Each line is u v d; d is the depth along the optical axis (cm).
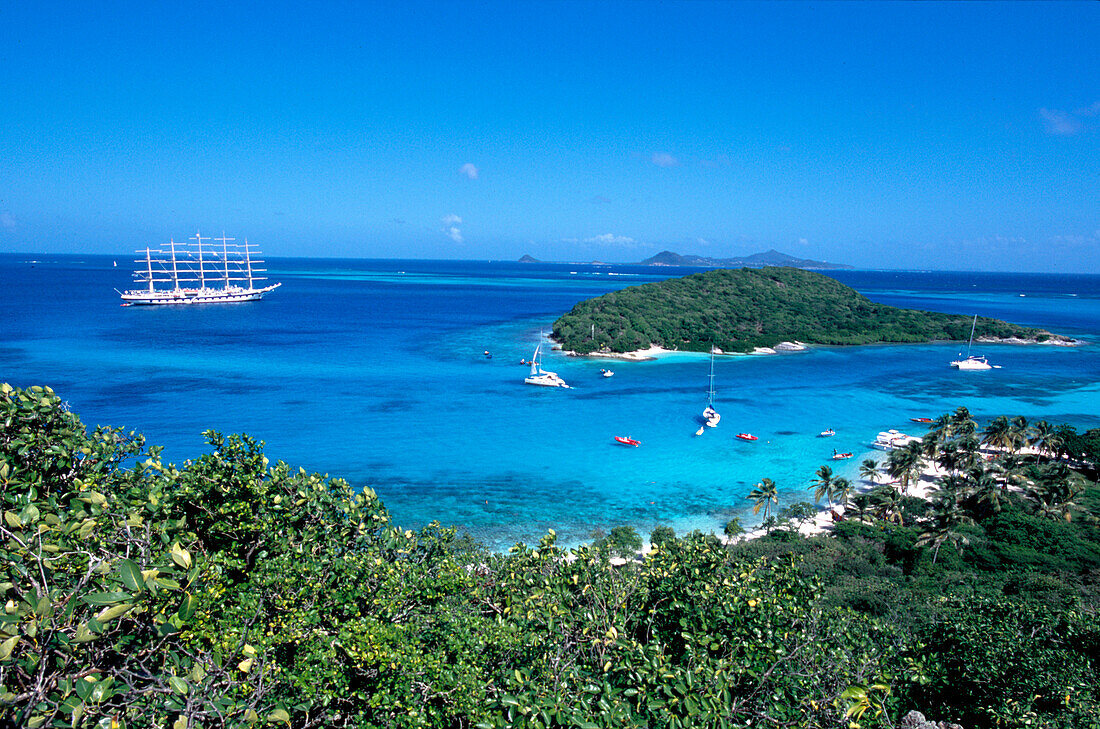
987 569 3869
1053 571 3722
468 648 998
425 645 1002
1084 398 9238
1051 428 6222
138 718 658
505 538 4631
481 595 1298
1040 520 4434
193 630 809
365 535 1298
